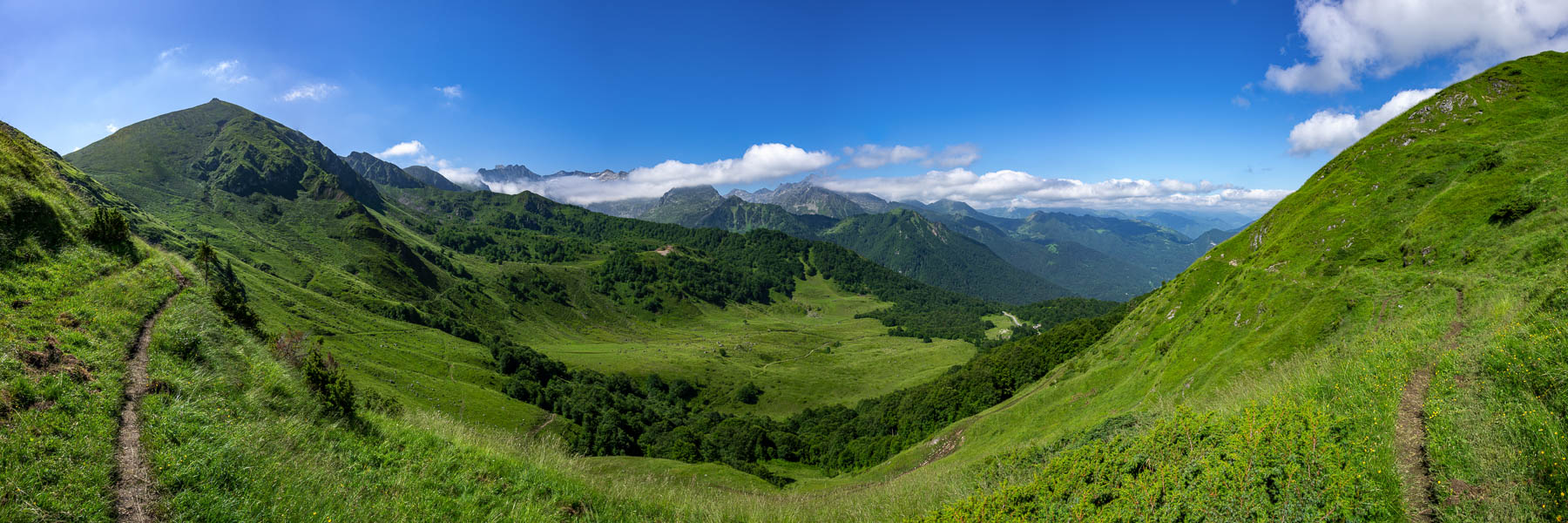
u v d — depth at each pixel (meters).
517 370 161.50
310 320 150.62
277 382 21.55
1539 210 51.62
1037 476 16.84
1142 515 12.48
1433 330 23.73
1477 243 54.44
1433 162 78.31
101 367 17.17
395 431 20.50
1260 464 12.41
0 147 32.84
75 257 28.44
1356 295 55.22
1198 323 79.81
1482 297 40.16
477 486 17.22
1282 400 18.61
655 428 134.38
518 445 23.22
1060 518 13.83
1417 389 16.08
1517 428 11.80
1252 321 68.56
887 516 21.59
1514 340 15.16
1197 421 15.71
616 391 180.75
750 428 122.81
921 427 122.81
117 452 13.02
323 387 21.61
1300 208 96.56
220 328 27.36
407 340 166.88
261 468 13.84
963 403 121.06
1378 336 26.66
